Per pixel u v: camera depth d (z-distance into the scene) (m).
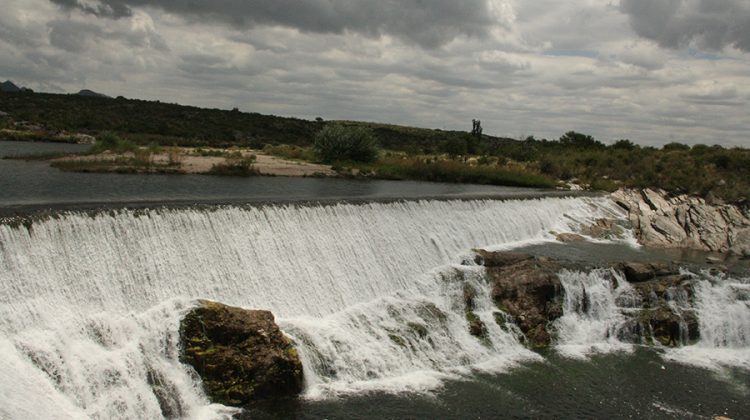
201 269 24.92
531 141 127.12
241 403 19.92
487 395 22.45
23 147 73.81
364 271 30.91
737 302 32.09
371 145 74.44
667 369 26.59
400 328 26.12
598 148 105.81
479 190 57.09
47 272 20.62
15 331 18.81
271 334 21.28
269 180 52.41
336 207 31.72
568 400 22.64
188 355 20.17
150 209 24.34
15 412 15.42
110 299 21.91
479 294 29.31
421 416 20.31
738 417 22.52
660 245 49.03
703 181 65.31
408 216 35.81
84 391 18.00
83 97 150.88
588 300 31.11
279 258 27.72
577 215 51.03
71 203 26.45
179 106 159.25
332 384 22.19
